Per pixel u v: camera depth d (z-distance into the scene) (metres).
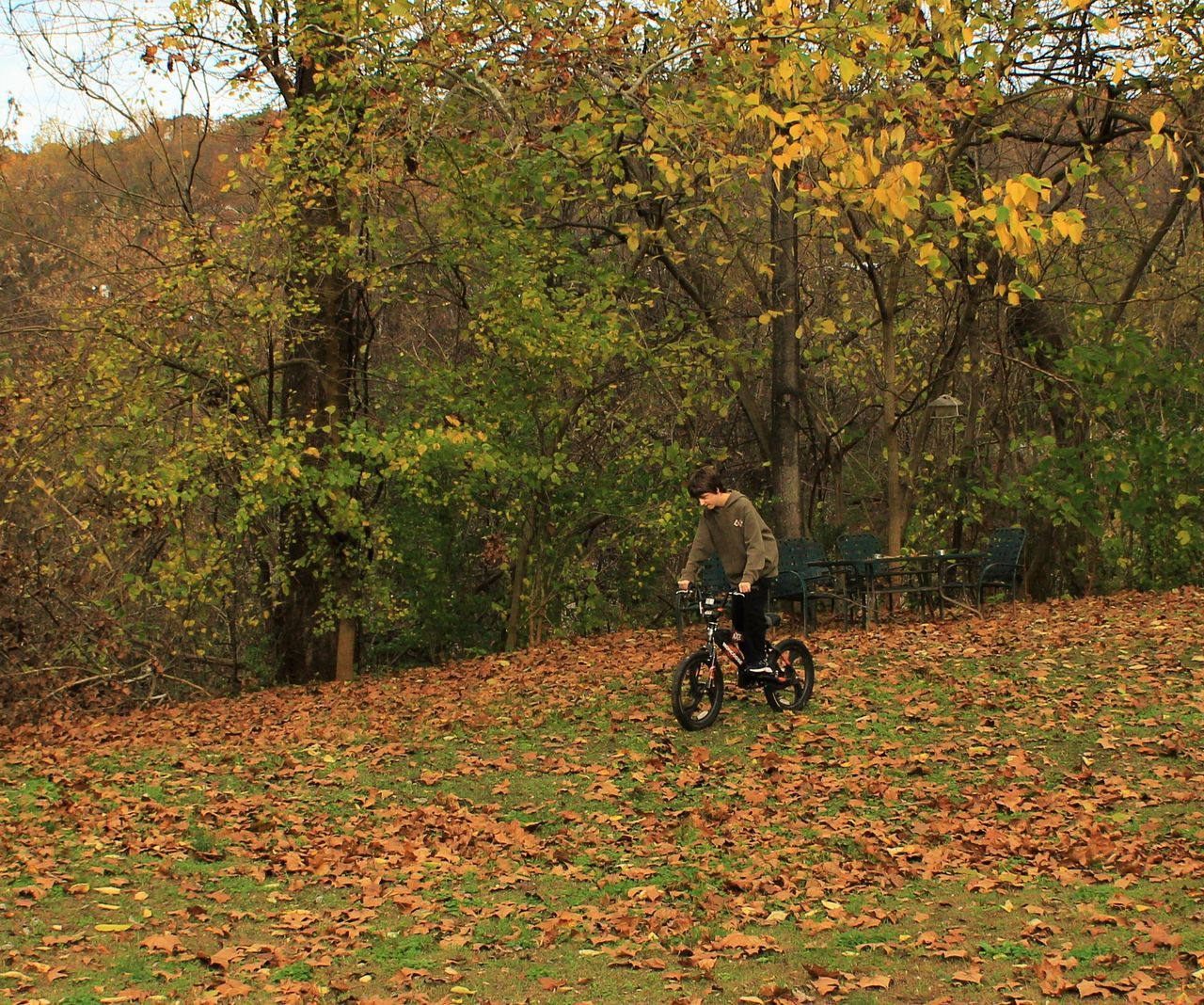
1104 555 20.61
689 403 18.58
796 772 9.22
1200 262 21.42
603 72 14.80
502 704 12.50
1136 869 6.69
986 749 9.53
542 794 9.08
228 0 16.41
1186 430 18.83
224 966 5.73
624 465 18.45
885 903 6.47
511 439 17.39
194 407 16.38
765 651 10.66
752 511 10.49
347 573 17.61
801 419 22.00
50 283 18.84
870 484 24.20
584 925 6.29
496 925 6.35
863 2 12.90
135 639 16.86
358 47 15.41
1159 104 17.89
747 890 6.74
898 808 8.29
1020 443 18.72
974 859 7.14
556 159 16.88
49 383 15.30
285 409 17.92
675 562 20.97
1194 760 8.95
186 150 18.48
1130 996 4.88
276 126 15.53
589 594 19.06
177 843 7.93
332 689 15.83
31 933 6.20
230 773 10.19
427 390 17.27
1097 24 12.23
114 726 14.02
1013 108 18.66
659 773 9.42
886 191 10.80
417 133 15.34
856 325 20.19
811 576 16.30
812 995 5.23
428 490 17.92
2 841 7.97
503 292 16.47
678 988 5.39
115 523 15.43
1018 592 20.11
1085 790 8.47
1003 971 5.36
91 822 8.51
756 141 16.94
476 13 14.45
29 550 15.53
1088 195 18.86
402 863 7.50
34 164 19.44
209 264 15.55
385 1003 5.21
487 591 20.58
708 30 14.23
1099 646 13.16
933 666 12.55
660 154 14.44
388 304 18.39
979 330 20.33
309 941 6.11
